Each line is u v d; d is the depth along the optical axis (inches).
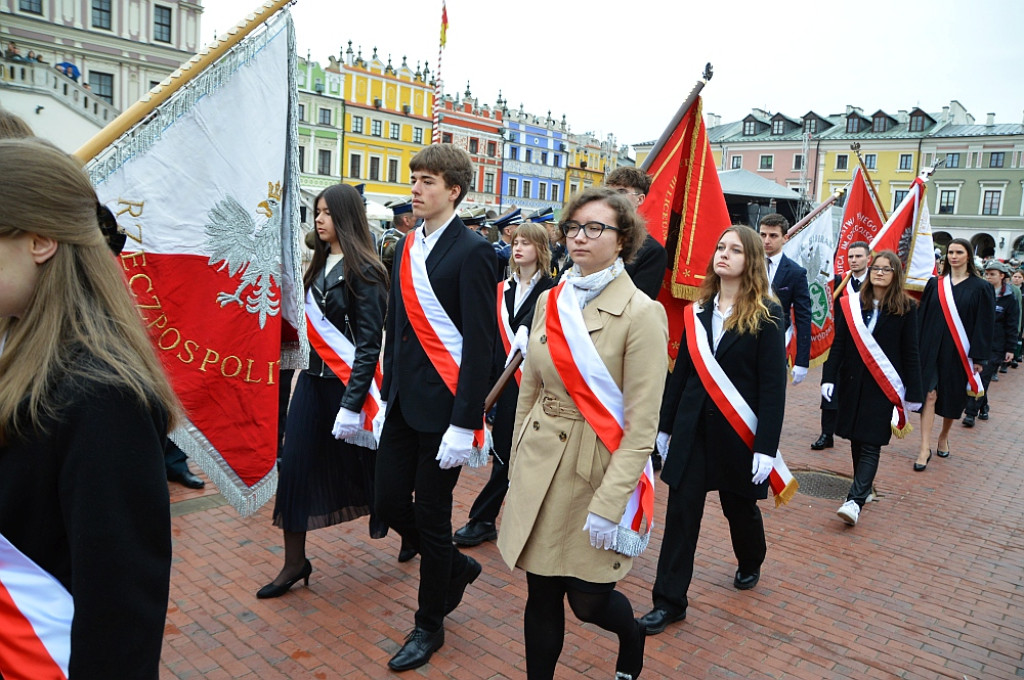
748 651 139.7
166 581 52.9
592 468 100.3
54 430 48.0
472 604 151.9
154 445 51.8
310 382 152.1
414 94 1884.8
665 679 128.8
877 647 143.6
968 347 284.5
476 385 122.4
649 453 98.1
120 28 1170.6
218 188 120.0
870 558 187.6
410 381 127.1
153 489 51.2
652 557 183.2
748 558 163.2
